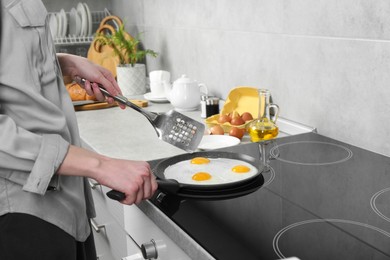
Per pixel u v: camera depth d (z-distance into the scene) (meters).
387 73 1.32
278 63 1.70
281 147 1.48
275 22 1.68
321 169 1.29
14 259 0.98
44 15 1.01
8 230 0.97
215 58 2.04
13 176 0.95
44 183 0.93
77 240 1.09
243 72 1.89
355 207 1.05
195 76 2.22
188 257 1.00
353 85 1.43
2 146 0.89
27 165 0.93
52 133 1.00
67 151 0.95
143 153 1.51
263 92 1.58
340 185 1.18
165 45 2.43
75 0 2.92
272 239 0.92
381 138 1.38
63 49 2.84
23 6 0.96
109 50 2.61
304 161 1.36
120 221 1.41
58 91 1.06
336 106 1.50
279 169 1.30
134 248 1.34
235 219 1.02
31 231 0.98
